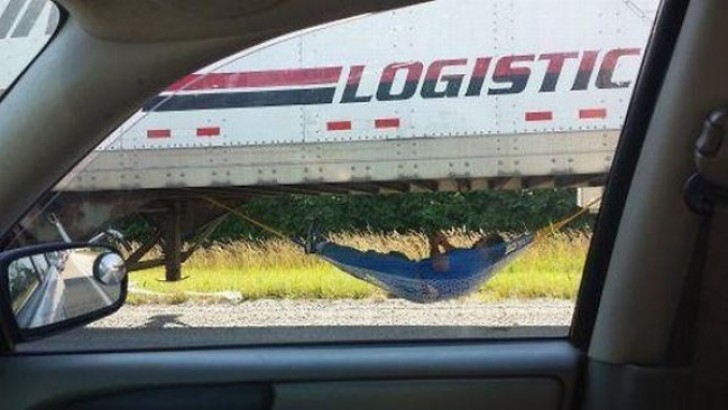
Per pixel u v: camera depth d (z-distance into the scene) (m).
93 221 2.68
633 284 2.31
